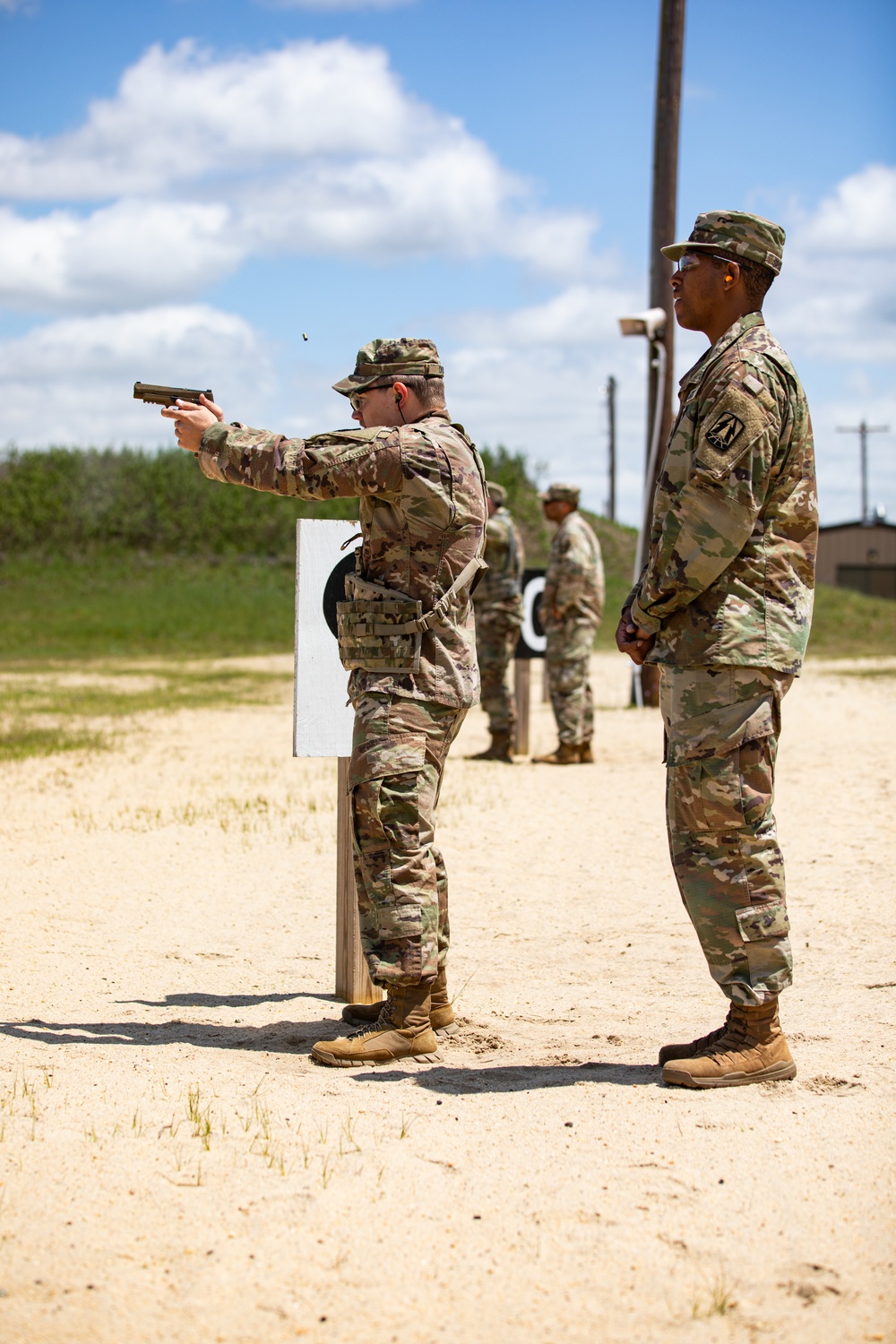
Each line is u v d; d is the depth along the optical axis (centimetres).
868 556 5459
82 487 4228
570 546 995
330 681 427
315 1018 415
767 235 328
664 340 1432
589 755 1014
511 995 443
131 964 481
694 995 439
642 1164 279
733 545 314
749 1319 221
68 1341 213
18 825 762
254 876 632
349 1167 278
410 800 356
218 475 354
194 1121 304
